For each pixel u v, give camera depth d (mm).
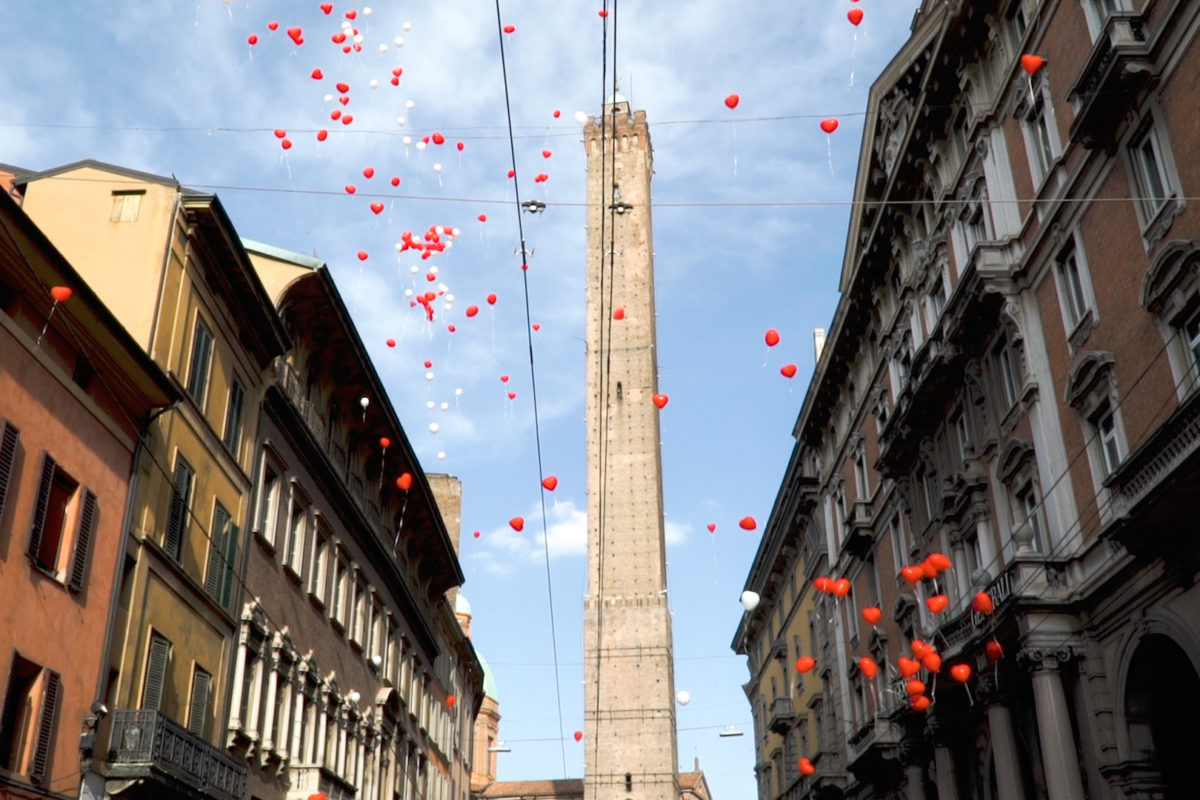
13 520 19125
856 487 45125
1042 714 23984
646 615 106562
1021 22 29156
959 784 31109
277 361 33312
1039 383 27188
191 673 26281
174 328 25969
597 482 110000
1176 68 21438
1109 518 23859
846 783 45031
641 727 103500
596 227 118125
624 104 122375
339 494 38219
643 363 113438
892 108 37844
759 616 67375
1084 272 25266
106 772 21734
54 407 20672
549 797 125812
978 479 30328
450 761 61844
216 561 28062
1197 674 20297
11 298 19734
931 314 35438
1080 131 24047
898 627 38406
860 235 41938
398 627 47750
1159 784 22078
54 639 20250
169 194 26453
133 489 23656
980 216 31500
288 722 32562
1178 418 19094
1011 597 24828
